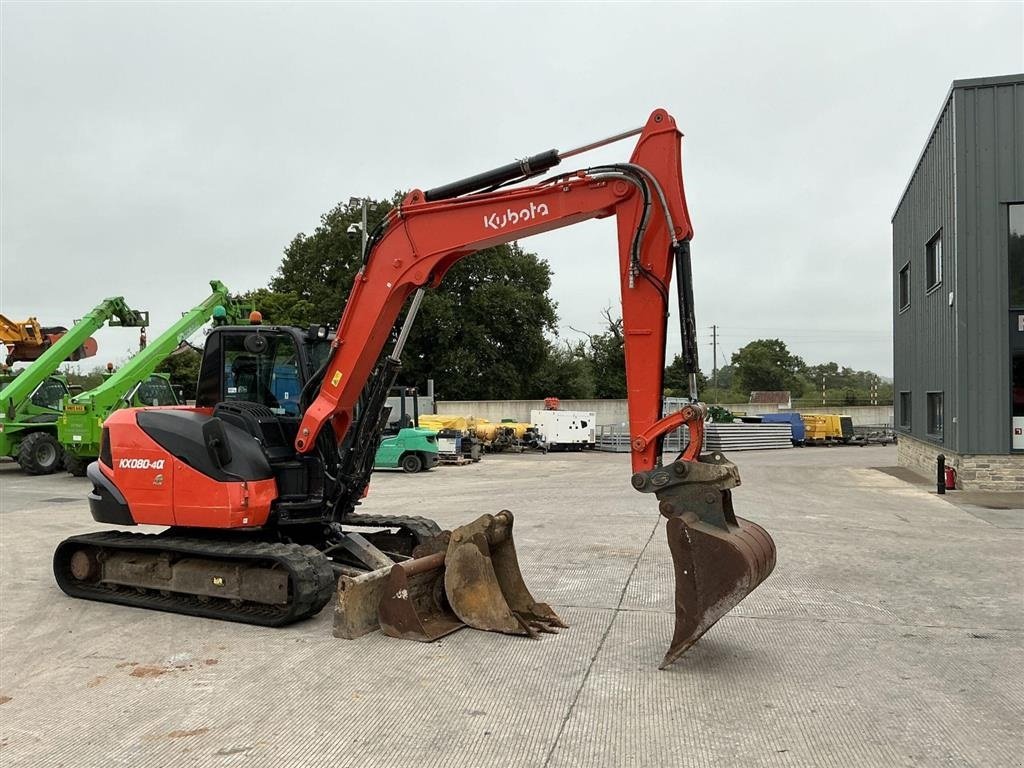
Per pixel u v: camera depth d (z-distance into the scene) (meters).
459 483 18.33
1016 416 15.66
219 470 6.71
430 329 41.69
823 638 6.00
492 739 4.21
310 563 6.43
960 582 7.87
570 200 5.89
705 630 5.12
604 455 30.83
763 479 19.55
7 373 23.52
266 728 4.38
